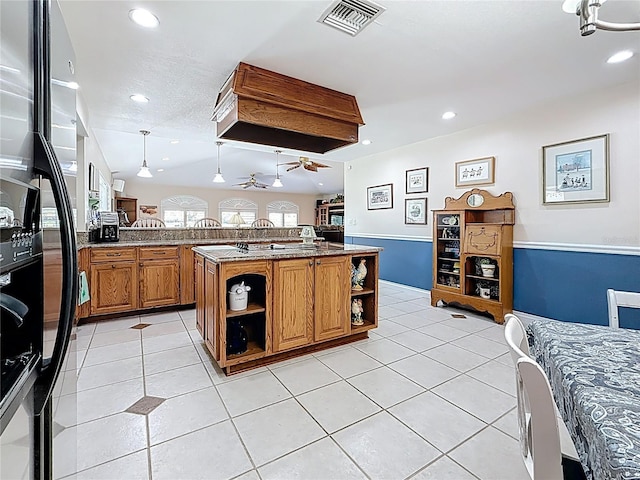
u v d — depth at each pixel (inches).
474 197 156.7
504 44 87.4
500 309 140.3
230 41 86.4
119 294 142.4
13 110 27.5
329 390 85.0
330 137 117.7
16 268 27.9
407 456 61.5
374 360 103.6
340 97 118.0
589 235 122.6
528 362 29.5
